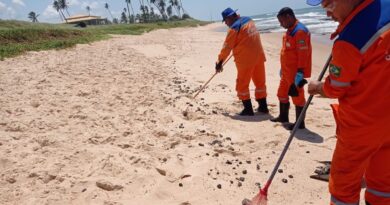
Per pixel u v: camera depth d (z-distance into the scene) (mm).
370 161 3180
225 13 7336
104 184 4273
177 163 4984
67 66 11859
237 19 7316
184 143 5812
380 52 2764
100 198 4090
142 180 4469
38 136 5539
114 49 18719
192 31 55031
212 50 20391
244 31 7113
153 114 7172
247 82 7285
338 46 2877
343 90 2969
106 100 7914
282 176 4805
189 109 7656
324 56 17047
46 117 6504
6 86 8680
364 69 2855
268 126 6754
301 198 4293
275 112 7723
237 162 5180
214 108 7984
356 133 3020
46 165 4664
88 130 6016
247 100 7371
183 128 6504
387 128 2945
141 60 15078
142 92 8898
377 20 2748
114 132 6004
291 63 6383
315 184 4605
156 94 8797
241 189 4465
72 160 4871
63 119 6477
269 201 4223
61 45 17359
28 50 15102
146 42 25469
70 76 10180
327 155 5449
